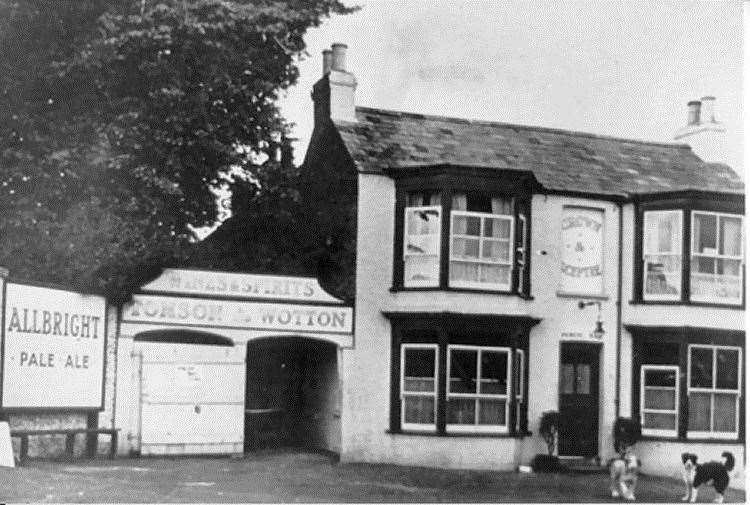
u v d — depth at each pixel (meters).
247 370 21.78
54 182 19.36
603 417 21.67
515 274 20.94
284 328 19.94
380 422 20.44
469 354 20.58
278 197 21.56
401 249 20.86
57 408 16.61
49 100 19.81
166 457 18.67
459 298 20.42
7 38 19.36
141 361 18.70
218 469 17.53
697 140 23.72
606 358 21.84
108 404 18.20
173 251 19.27
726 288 21.89
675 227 21.86
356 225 20.81
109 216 18.92
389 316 20.64
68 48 19.69
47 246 18.80
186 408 18.95
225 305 19.53
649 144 23.75
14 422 15.97
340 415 20.22
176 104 19.98
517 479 19.16
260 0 21.09
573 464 21.27
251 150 21.55
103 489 14.19
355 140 21.44
